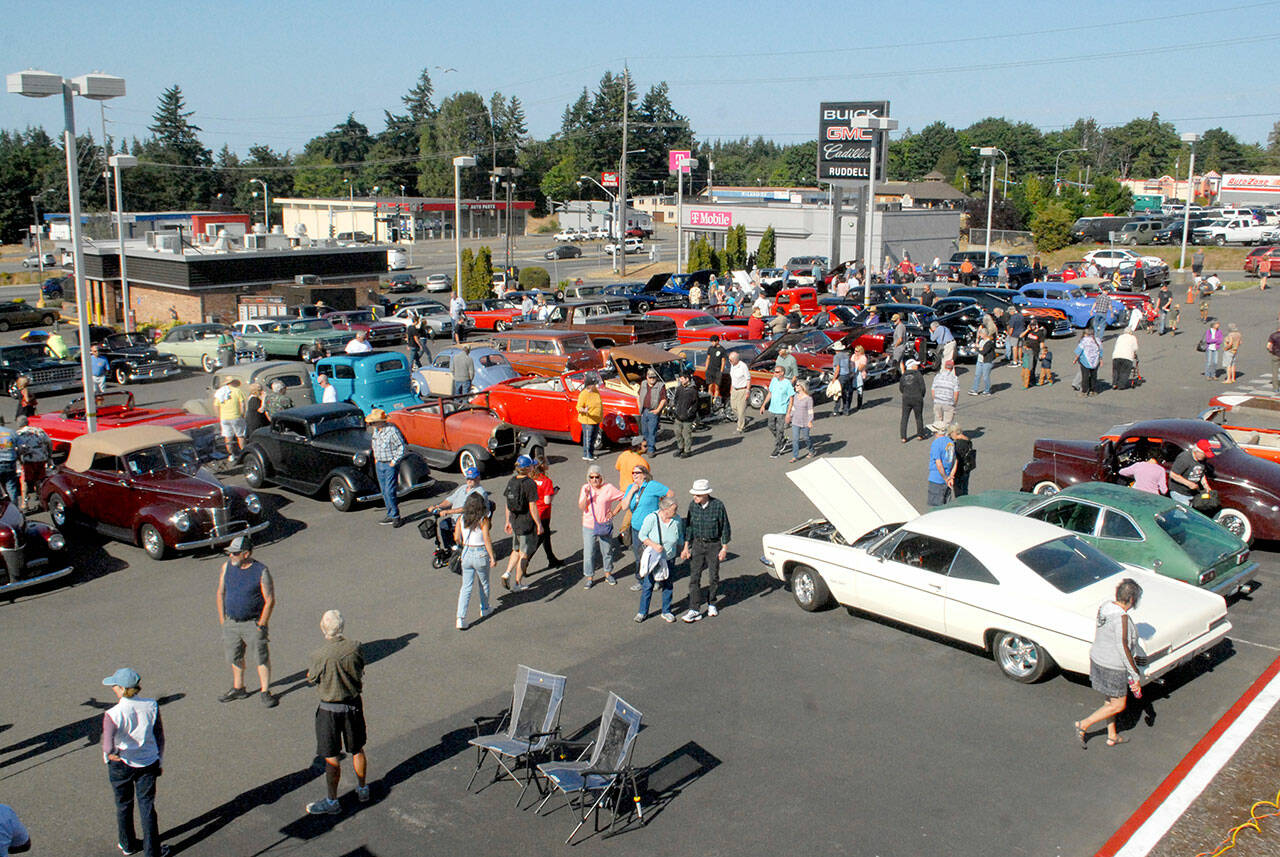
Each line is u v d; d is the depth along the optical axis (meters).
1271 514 13.25
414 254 96.62
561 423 21.44
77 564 15.06
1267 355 30.02
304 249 53.53
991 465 18.70
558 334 24.91
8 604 13.38
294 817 8.07
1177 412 22.78
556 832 7.72
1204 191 121.75
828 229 61.88
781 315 33.88
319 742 7.98
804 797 8.05
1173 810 7.76
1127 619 8.55
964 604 10.31
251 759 9.05
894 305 30.12
